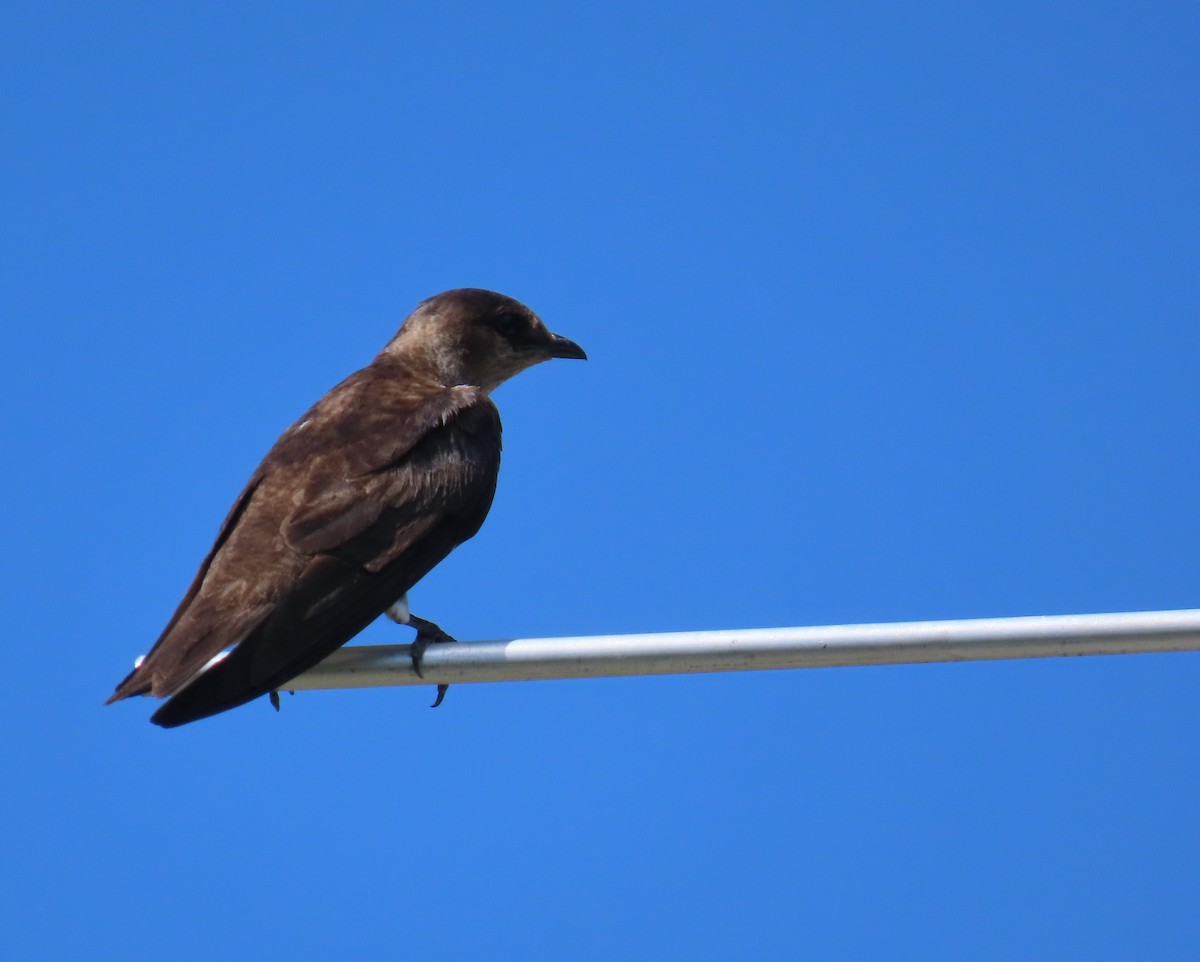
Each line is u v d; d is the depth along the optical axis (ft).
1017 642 27.32
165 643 34.35
